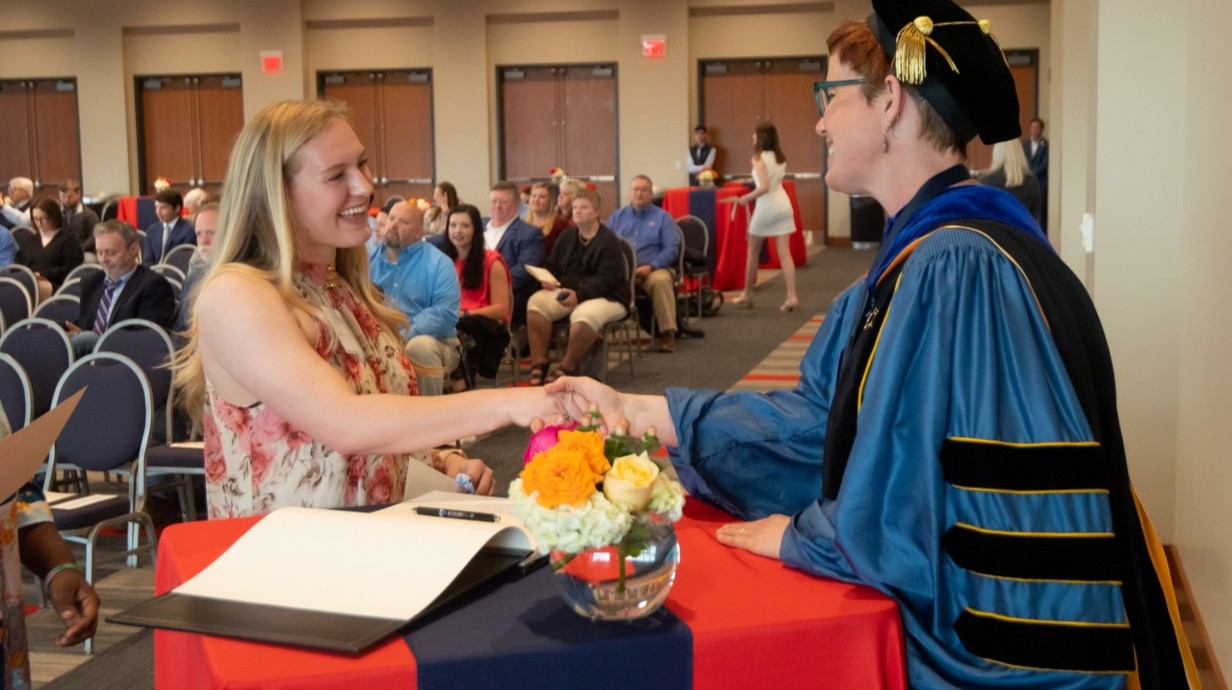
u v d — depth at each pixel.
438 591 1.45
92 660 3.71
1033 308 1.53
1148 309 4.09
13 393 4.77
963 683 1.47
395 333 2.29
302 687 1.28
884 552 1.51
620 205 17.70
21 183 14.37
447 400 1.82
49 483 4.44
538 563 1.64
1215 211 3.26
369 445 1.82
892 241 1.67
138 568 4.58
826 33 17.22
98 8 18.31
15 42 18.75
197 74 18.47
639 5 17.23
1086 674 1.46
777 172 11.22
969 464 1.49
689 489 1.90
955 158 1.69
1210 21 3.42
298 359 1.86
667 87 17.33
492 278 7.44
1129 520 1.62
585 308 7.87
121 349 5.24
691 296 10.84
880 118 1.68
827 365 1.88
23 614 1.80
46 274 10.55
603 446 1.43
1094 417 1.53
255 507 2.00
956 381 1.51
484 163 17.86
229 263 1.98
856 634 1.46
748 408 1.88
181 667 1.62
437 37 17.73
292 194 2.00
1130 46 4.03
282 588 1.49
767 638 1.42
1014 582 1.47
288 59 17.89
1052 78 10.55
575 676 1.37
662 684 1.40
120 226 6.25
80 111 18.55
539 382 8.05
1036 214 8.30
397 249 6.59
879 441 1.53
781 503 1.86
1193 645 3.42
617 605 1.41
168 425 4.99
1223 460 3.10
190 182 18.78
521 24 17.73
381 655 1.34
